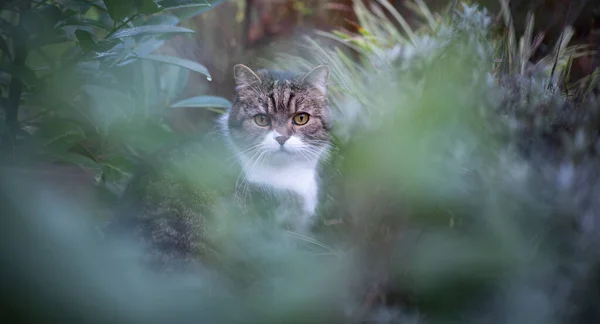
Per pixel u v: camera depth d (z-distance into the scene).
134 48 0.75
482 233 0.50
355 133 0.65
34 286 0.26
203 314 0.29
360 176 0.39
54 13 0.67
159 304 0.28
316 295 0.32
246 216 0.68
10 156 0.67
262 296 0.32
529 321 0.46
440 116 0.42
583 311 0.52
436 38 0.84
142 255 0.67
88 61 0.72
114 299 0.27
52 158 0.71
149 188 0.78
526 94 0.74
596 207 0.55
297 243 0.69
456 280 0.36
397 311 0.52
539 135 0.68
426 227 0.50
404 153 0.37
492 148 0.62
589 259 0.53
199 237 0.77
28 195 0.28
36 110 0.80
